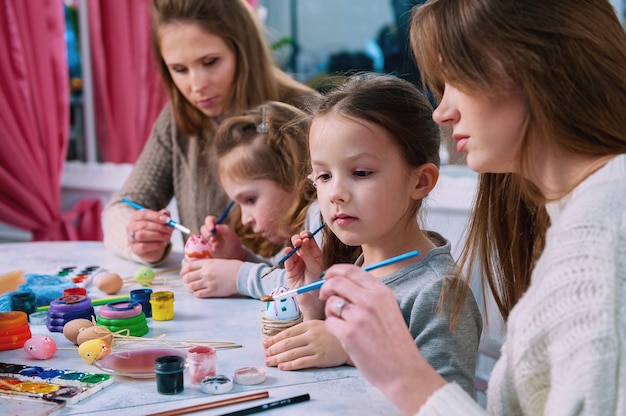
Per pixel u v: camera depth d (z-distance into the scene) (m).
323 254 1.35
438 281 1.10
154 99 3.04
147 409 0.91
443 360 1.03
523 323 0.76
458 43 0.81
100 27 3.05
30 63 2.93
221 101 1.90
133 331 1.20
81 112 3.27
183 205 2.10
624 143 0.80
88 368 1.06
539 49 0.78
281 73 2.09
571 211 0.77
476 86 0.80
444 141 1.24
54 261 1.83
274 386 0.98
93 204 3.23
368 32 3.17
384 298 0.84
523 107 0.80
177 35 1.82
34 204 2.98
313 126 1.18
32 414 0.88
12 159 2.91
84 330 1.13
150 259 1.75
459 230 2.04
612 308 0.70
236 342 1.17
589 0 0.80
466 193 2.03
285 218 1.62
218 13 1.83
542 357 0.75
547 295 0.74
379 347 0.81
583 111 0.79
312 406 0.92
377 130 1.12
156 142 2.13
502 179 1.06
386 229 1.15
